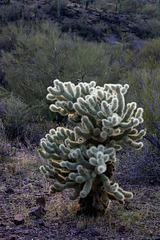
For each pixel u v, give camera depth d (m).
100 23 19.08
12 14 16.44
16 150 5.49
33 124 6.59
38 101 7.59
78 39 11.48
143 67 9.56
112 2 24.89
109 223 3.08
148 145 5.04
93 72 8.91
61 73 8.56
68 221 3.16
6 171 4.54
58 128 3.39
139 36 18.50
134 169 4.49
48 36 11.03
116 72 9.05
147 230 3.02
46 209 3.40
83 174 2.91
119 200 3.22
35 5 19.70
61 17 19.28
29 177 4.40
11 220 3.14
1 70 10.02
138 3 25.36
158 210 3.47
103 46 12.44
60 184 3.19
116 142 3.17
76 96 3.15
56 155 3.21
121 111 3.07
